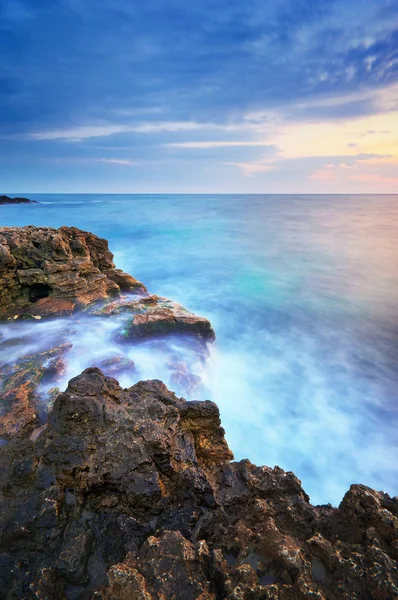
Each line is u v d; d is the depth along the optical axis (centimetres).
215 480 550
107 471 497
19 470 523
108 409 587
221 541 440
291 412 1178
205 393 1191
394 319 1959
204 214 6956
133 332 1259
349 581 372
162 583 362
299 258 3322
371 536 426
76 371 1019
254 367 1458
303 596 353
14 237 1485
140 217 6106
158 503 488
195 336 1337
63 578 399
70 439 536
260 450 1019
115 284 1630
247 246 3856
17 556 419
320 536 429
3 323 1265
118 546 441
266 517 475
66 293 1422
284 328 1839
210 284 2539
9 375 909
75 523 464
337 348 1623
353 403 1228
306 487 911
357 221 6062
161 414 588
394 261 3203
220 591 371
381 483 926
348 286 2516
